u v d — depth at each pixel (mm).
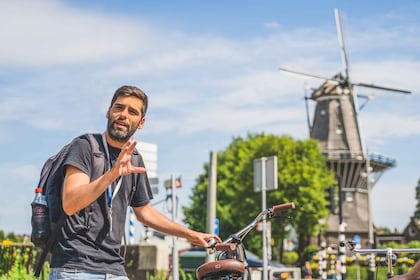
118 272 4117
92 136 4176
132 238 15656
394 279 4078
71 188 3893
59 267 3994
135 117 4180
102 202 4117
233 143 60438
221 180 56906
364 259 34438
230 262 3990
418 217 64438
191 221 57812
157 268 14398
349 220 72812
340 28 67250
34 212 4051
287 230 54219
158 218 4633
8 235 17812
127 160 3738
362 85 67375
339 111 74125
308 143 55062
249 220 52250
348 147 72688
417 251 4559
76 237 4023
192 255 20812
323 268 22391
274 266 21344
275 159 14180
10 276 10086
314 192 51438
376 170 72562
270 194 52125
